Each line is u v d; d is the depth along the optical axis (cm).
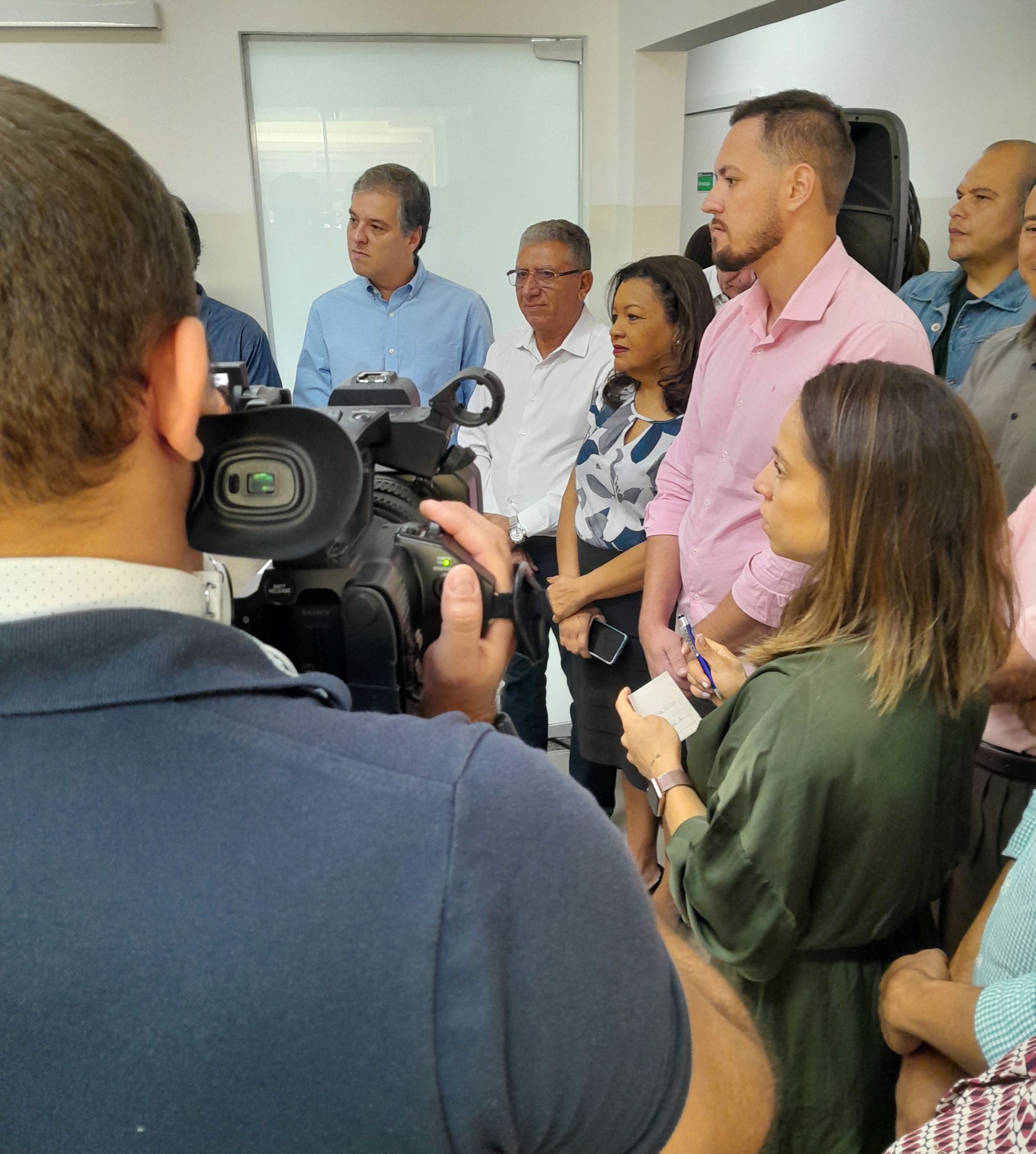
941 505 103
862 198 220
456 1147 37
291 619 67
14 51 346
